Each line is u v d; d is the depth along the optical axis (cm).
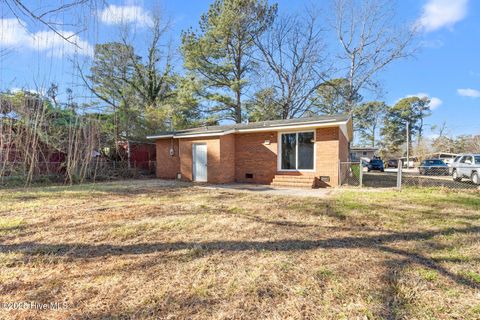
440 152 3425
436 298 224
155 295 231
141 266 290
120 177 1367
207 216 505
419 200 671
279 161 1124
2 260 304
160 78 2106
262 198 725
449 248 337
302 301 221
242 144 1223
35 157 1036
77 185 1038
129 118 1628
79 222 463
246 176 1206
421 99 4672
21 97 980
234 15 1780
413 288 240
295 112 2264
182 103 1858
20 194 789
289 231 413
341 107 2458
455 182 1161
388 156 4406
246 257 313
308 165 1069
